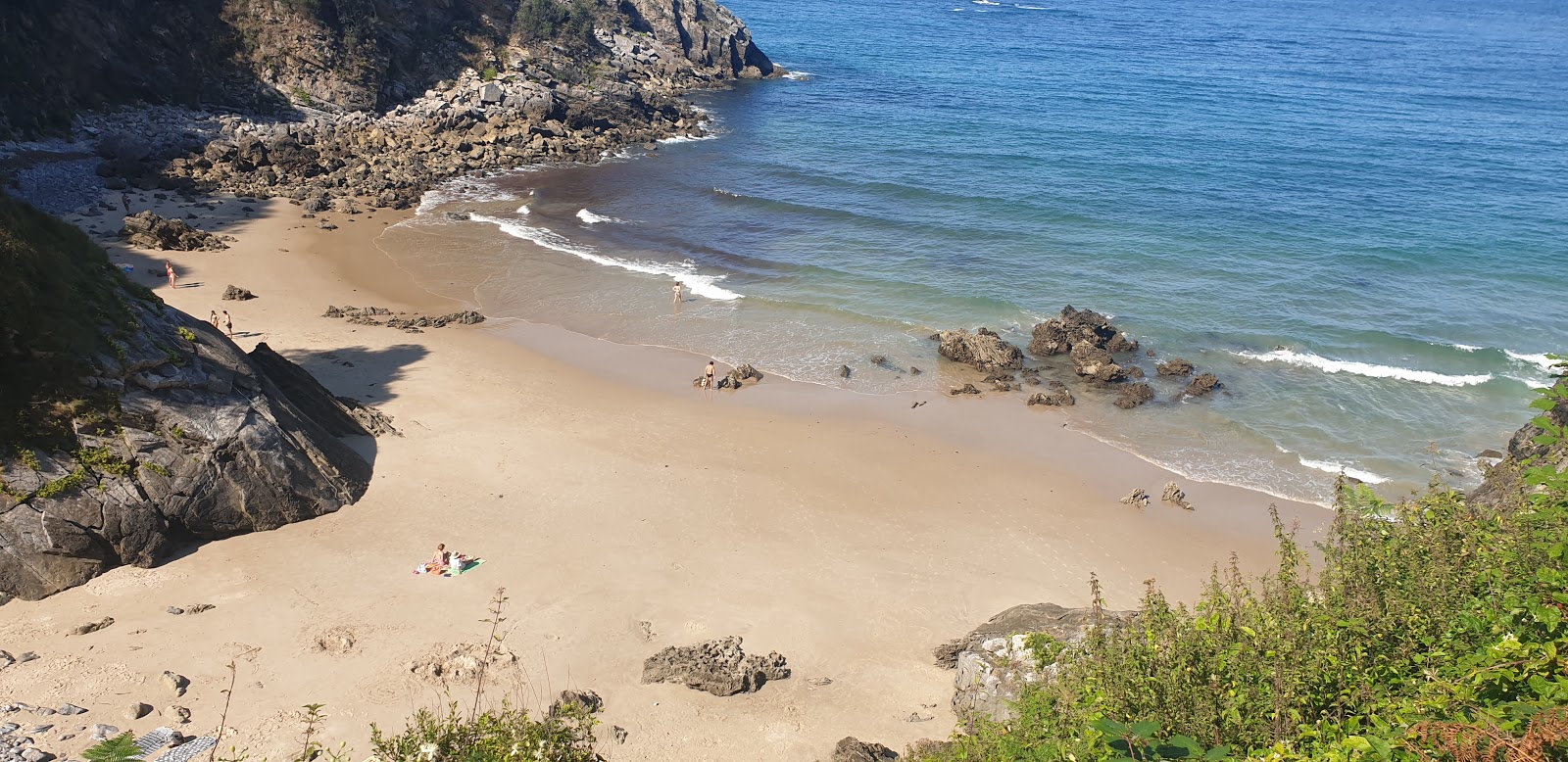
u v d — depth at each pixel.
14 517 30.20
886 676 28.91
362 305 57.09
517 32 114.81
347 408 41.53
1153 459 42.25
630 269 63.94
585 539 35.16
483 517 36.09
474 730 14.84
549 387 47.53
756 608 31.88
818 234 70.81
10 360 31.66
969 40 168.88
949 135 99.31
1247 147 93.44
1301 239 68.25
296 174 81.38
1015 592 33.34
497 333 53.91
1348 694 13.35
